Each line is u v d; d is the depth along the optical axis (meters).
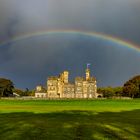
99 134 28.53
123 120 43.47
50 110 72.62
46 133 29.06
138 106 100.06
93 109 78.38
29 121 41.03
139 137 27.02
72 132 29.83
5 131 30.23
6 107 89.69
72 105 108.94
